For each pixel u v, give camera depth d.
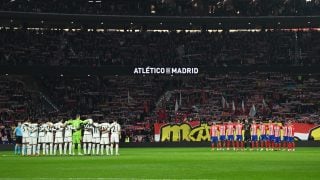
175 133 97.75
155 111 110.00
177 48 121.81
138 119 106.19
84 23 122.19
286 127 77.94
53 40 119.44
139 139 98.44
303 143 95.81
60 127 66.00
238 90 117.44
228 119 105.62
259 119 102.69
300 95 114.88
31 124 66.25
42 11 113.06
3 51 112.38
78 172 38.00
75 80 118.06
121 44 121.69
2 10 111.50
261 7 122.75
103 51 119.31
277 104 112.56
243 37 125.50
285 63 118.00
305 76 121.25
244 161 51.25
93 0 119.06
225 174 36.03
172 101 113.81
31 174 36.44
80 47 119.31
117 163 48.56
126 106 111.75
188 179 32.44
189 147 95.62
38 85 115.62
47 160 54.09
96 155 64.62
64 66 109.50
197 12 121.00
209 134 96.88
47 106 110.00
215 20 118.19
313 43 123.56
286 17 116.12
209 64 117.56
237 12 120.44
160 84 119.12
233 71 113.81
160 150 81.75
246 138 85.12
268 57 120.75
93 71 110.69
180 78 120.69
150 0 123.25
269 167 42.81
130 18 116.12
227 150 79.50
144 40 123.19
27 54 114.25
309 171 38.72
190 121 97.81
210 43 123.81
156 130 98.31
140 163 48.47
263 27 125.94
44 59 114.31
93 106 111.38
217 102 113.81
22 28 121.88
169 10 121.44
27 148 66.00
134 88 117.69
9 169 41.22
